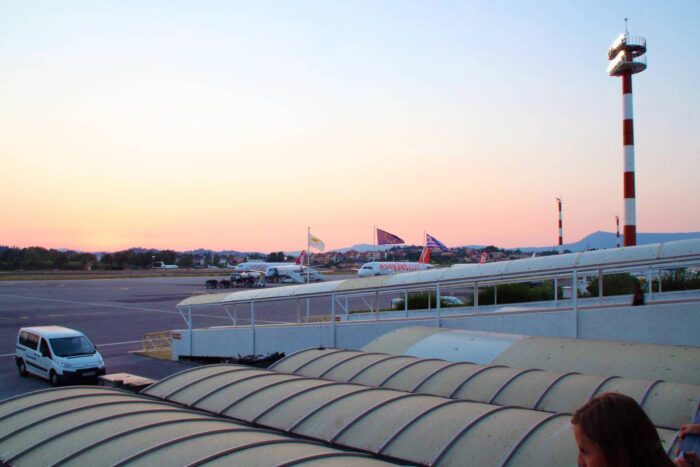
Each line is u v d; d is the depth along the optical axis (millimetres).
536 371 12492
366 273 76688
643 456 3055
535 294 34188
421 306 36156
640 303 17828
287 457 7176
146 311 54312
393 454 8344
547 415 8867
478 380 12219
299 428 9633
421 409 9562
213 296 29906
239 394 11500
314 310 56188
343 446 8828
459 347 16766
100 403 10344
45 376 24953
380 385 12773
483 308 28062
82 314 51406
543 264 19406
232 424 9109
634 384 11203
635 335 17453
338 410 10008
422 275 22516
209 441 7938
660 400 10477
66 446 8281
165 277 135875
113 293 77000
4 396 22797
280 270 105188
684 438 4102
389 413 9578
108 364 29391
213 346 29156
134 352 32781
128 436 8391
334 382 11828
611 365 13977
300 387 11547
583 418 3236
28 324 44344
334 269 175750
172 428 8688
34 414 9836
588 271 20406
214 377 12859
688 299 17875
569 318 18656
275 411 10438
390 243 59281
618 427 3084
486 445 8016
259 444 7699
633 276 32031
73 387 11641
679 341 16719
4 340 36875
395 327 22562
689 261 17000
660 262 17312
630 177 45125
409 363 13789
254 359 24922
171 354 31578
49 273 152250
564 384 11508
